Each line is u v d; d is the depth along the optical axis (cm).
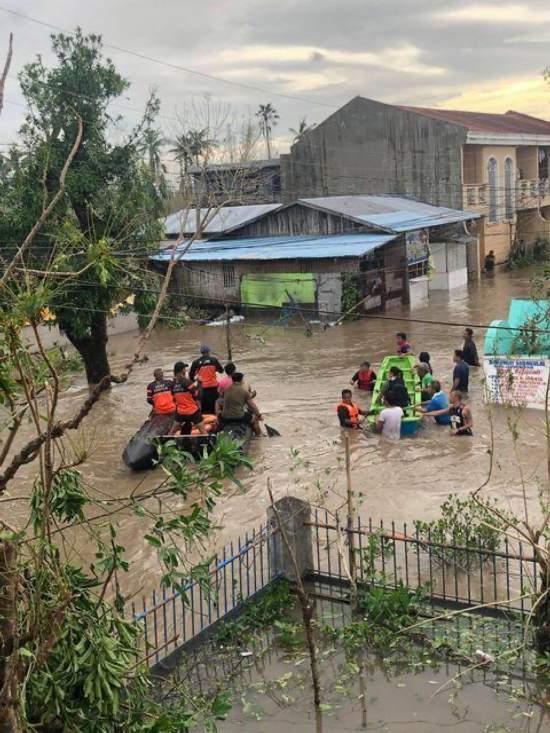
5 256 1730
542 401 1589
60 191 438
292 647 786
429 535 869
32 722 509
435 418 1553
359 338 2609
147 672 581
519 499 1125
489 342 1652
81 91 1795
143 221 1780
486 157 4175
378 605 805
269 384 2014
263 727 673
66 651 500
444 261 3700
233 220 3941
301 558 895
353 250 2895
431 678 723
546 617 726
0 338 466
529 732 642
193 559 984
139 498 527
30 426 1573
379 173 4147
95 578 556
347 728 662
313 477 1277
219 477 512
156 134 1873
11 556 422
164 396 1459
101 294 1809
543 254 4591
